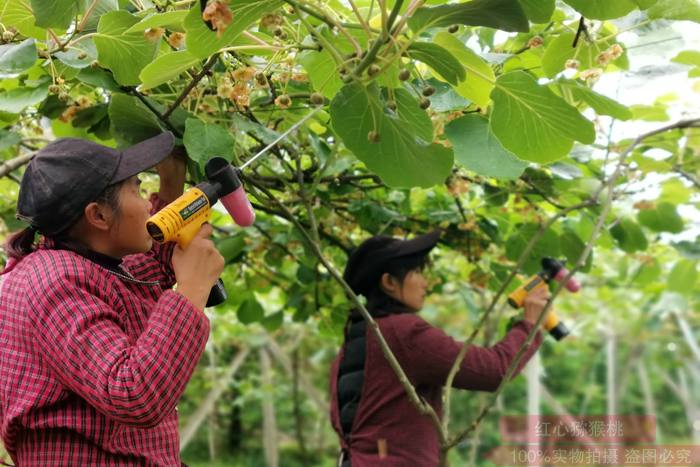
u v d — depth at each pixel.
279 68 1.85
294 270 3.49
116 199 1.49
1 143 2.05
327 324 3.56
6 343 1.43
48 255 1.46
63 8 1.63
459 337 9.23
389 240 2.59
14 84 2.13
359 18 1.45
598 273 4.07
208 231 1.54
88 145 1.50
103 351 1.34
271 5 1.41
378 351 2.41
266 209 2.56
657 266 3.57
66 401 1.41
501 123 1.69
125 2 1.91
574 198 2.88
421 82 1.77
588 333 10.34
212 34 1.44
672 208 2.98
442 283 3.54
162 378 1.33
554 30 2.02
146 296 1.58
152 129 1.91
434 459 2.38
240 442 10.08
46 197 1.45
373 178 2.68
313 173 2.54
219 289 1.73
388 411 2.37
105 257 1.53
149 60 1.78
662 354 12.66
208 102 1.97
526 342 2.02
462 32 2.20
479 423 1.96
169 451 1.56
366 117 1.61
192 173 1.95
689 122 2.30
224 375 7.03
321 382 10.24
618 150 2.61
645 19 1.91
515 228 3.02
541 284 2.57
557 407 9.49
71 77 1.90
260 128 1.95
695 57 2.07
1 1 1.74
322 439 10.65
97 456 1.42
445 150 1.67
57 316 1.38
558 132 1.67
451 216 2.97
